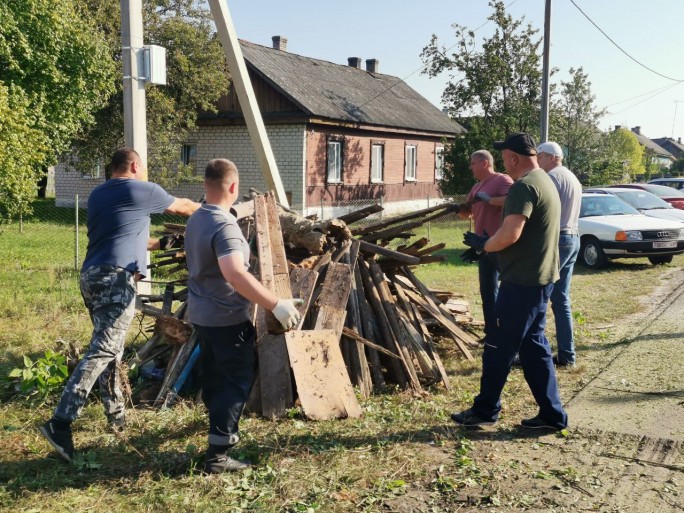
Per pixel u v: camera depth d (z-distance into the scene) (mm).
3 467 3842
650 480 3812
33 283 9844
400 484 3701
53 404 4910
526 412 4922
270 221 5105
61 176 26812
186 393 5125
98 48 14484
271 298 3582
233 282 3537
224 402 3752
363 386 5262
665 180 25031
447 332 6543
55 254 13008
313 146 23234
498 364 4402
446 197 22594
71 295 8969
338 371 4930
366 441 4312
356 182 25844
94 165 22062
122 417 4410
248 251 3777
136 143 6859
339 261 5969
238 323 3758
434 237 18625
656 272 12750
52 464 3920
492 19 22922
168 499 3473
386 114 27453
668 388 5438
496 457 4117
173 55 21297
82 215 21969
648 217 14055
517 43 22953
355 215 6340
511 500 3564
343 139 24828
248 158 23984
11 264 11633
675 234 13242
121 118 21047
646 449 4254
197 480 3689
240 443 4211
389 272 6516
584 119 29547
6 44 11875
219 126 24297
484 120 23656
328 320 5340
